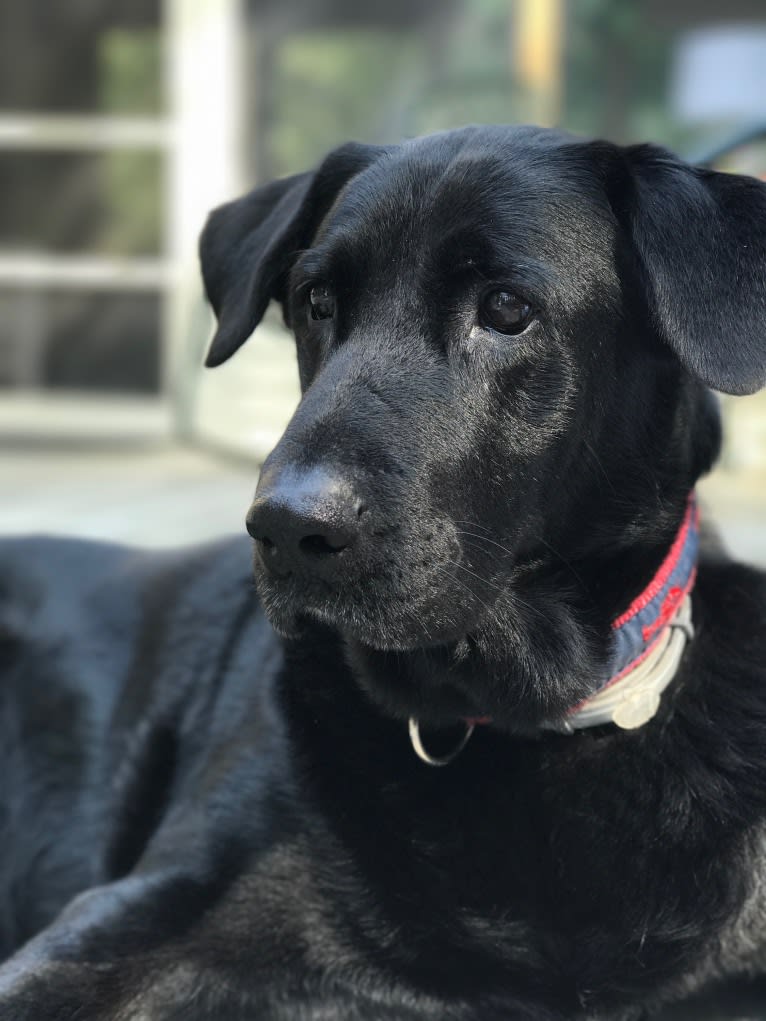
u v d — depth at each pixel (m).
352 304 0.73
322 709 0.76
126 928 0.73
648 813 0.72
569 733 0.74
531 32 2.71
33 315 2.80
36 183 2.72
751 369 0.69
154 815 0.88
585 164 0.75
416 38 3.00
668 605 0.74
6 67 2.68
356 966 0.73
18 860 0.95
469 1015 0.73
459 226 0.71
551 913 0.72
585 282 0.72
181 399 2.52
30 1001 0.71
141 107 2.67
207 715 0.87
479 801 0.73
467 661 0.73
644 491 0.75
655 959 0.71
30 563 1.03
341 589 0.67
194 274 2.61
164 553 1.03
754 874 0.72
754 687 0.75
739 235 0.71
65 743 0.95
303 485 0.65
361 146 0.81
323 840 0.74
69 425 2.63
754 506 1.87
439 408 0.69
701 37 3.07
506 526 0.72
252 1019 0.74
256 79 2.82
